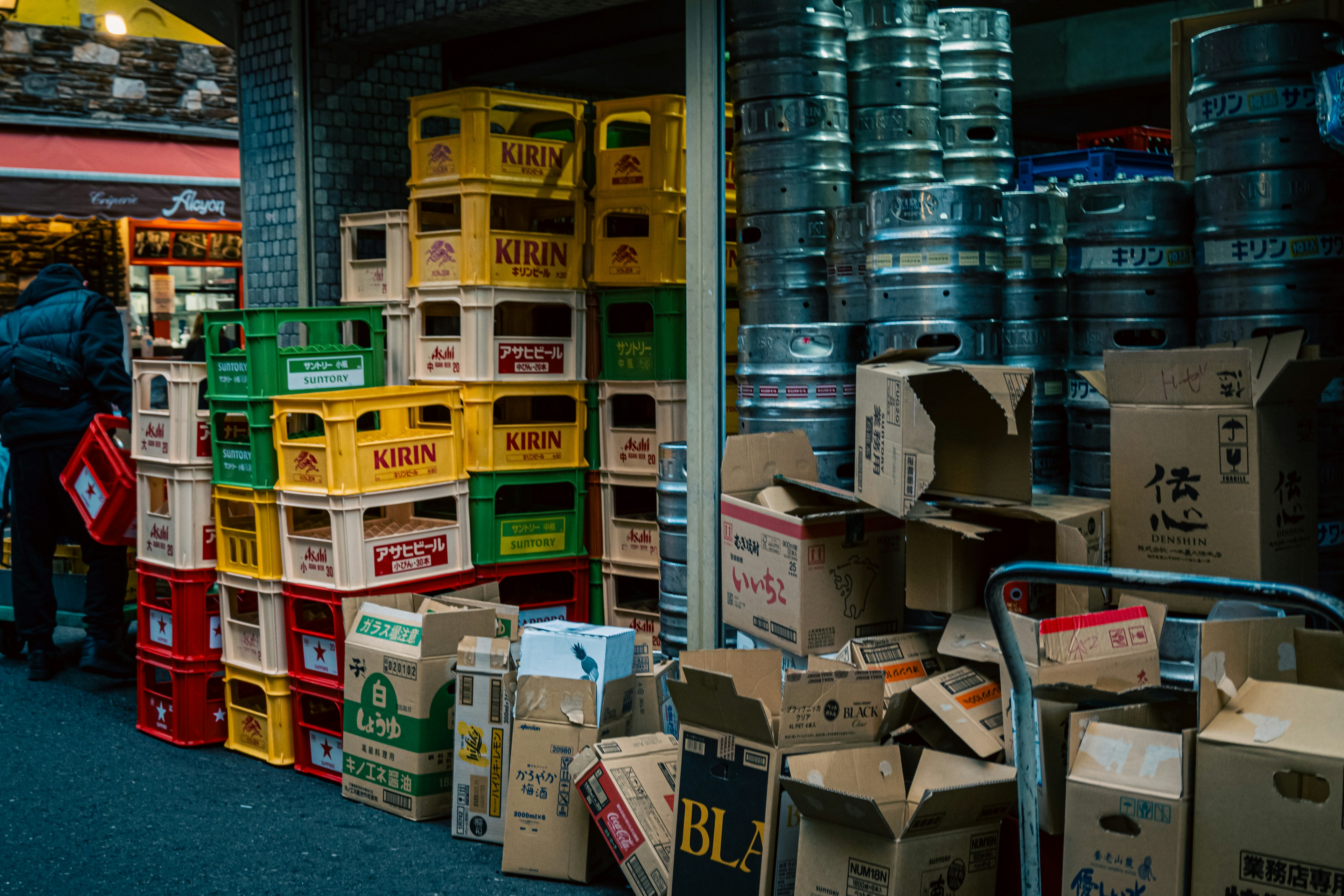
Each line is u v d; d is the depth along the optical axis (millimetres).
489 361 5309
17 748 5316
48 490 6312
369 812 4543
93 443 5777
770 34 4484
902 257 4004
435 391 5047
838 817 2961
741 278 4719
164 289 12055
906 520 3471
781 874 3225
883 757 3125
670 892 3465
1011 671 2625
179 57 11703
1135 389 3439
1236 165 3754
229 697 5289
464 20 5883
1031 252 4328
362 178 6758
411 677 4410
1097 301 4055
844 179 4617
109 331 6344
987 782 2943
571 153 5512
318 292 6598
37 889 3877
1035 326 4359
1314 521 3434
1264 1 4727
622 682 3971
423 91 6969
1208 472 3309
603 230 5477
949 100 4785
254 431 4988
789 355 4293
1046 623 3018
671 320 5320
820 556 3619
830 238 4488
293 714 5031
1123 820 2648
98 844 4250
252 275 6965
